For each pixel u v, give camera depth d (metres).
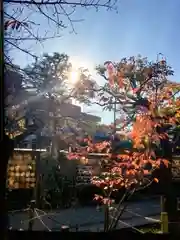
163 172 7.59
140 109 5.48
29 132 9.52
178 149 8.57
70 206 14.30
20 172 12.09
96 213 12.88
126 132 5.96
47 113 10.05
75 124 13.90
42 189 13.59
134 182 5.60
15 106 4.08
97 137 7.92
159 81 6.25
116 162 5.87
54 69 10.04
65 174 14.91
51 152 14.14
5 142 2.60
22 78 3.43
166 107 5.61
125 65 6.37
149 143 5.34
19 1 2.94
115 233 4.50
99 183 6.04
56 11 3.13
